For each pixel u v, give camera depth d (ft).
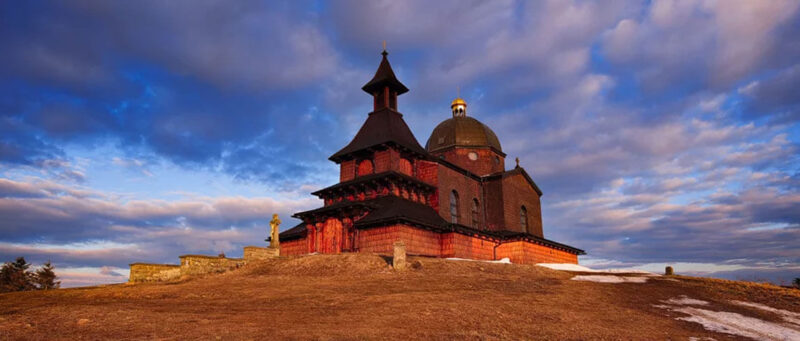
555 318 57.88
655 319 62.59
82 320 48.11
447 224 145.18
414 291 73.92
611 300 75.46
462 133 205.98
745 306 75.87
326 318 51.96
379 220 134.41
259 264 109.09
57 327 45.39
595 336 49.96
